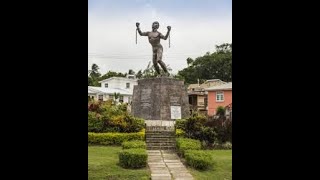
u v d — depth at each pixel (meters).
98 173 11.33
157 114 21.38
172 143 17.09
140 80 22.64
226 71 46.53
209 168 12.24
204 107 37.03
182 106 22.02
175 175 11.34
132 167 12.21
